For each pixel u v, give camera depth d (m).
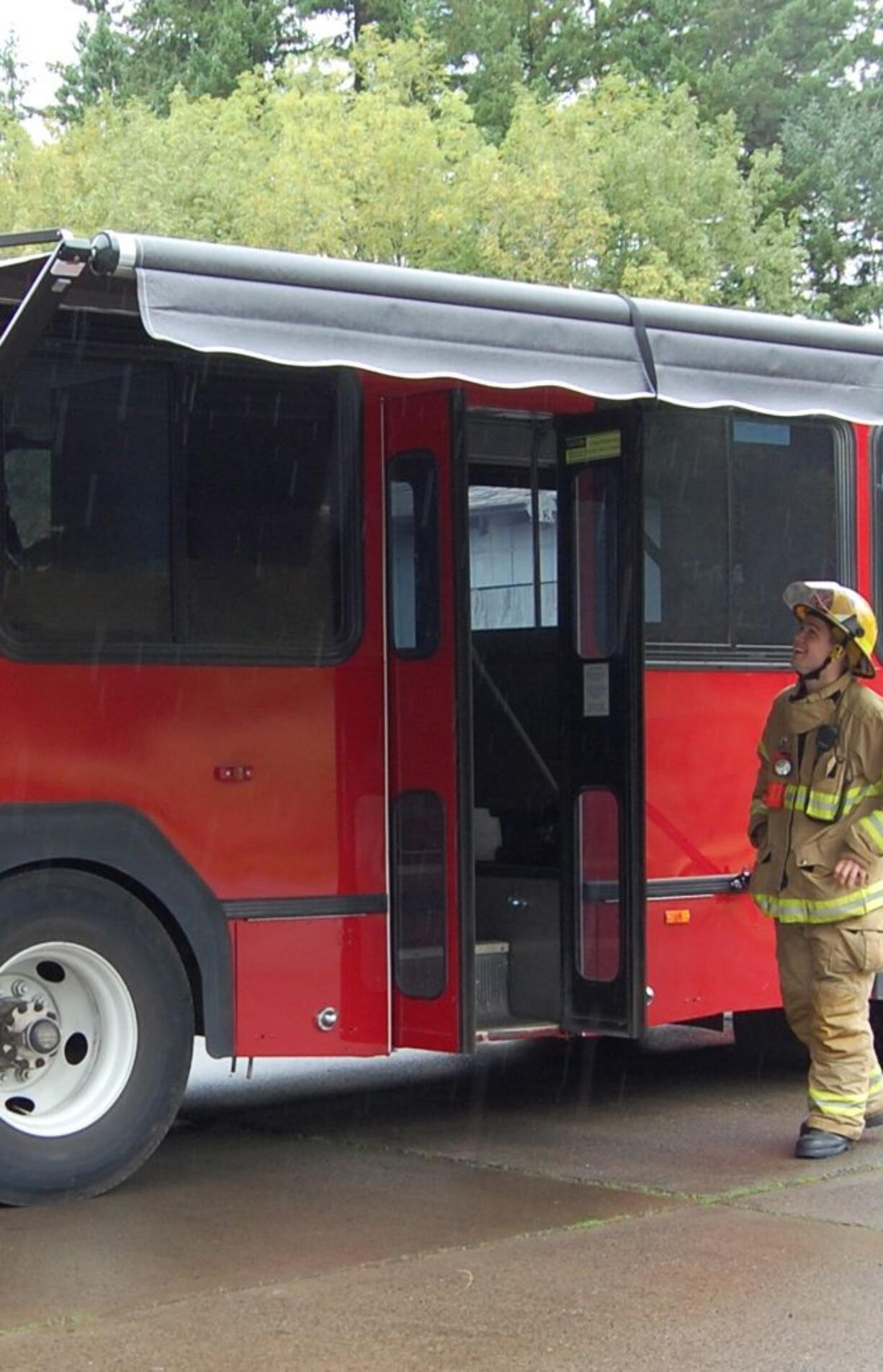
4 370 6.02
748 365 6.88
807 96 49.56
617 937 7.69
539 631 8.27
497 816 8.47
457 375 6.15
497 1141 7.70
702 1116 8.21
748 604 8.43
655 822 8.06
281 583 7.12
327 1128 7.99
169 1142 7.70
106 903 6.60
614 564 7.72
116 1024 6.68
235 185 33.62
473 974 7.20
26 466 6.55
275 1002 7.04
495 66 47.91
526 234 33.19
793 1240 6.02
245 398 7.07
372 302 5.99
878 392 7.25
